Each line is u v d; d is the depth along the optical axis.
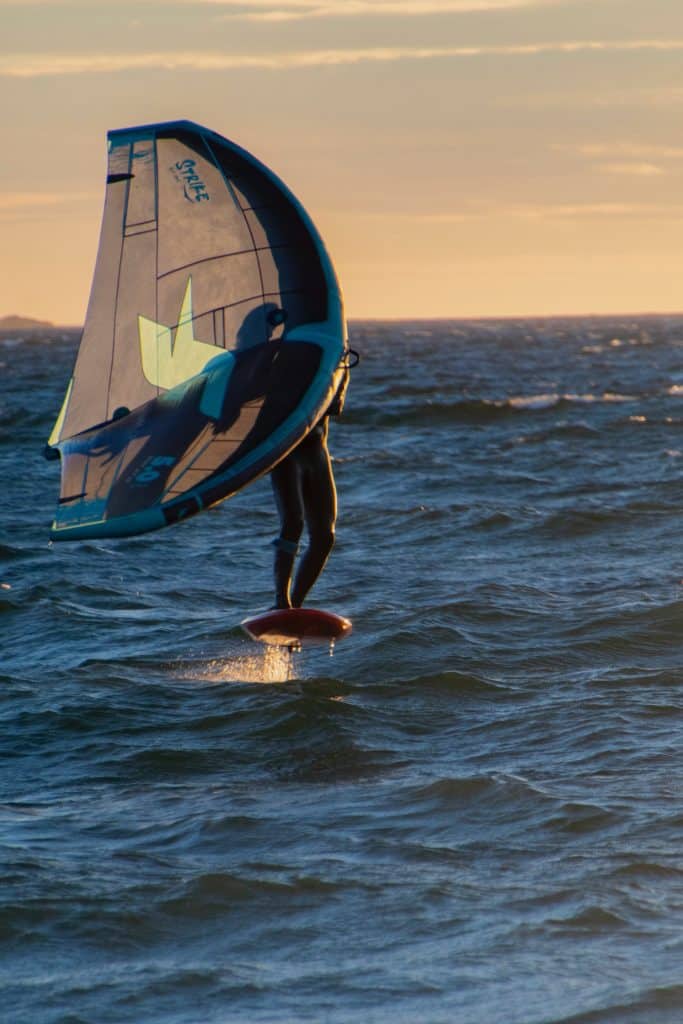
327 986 23.73
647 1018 22.28
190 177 32.25
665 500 86.12
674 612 53.06
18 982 24.05
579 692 42.94
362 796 33.62
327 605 57.50
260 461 28.94
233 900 27.30
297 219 32.28
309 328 31.62
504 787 33.38
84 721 40.59
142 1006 23.11
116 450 31.17
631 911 26.33
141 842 30.62
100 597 60.00
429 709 41.78
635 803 32.06
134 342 32.62
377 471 108.44
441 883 27.91
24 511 89.06
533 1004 22.81
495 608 55.28
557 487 96.44
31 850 30.05
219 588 62.53
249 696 42.56
